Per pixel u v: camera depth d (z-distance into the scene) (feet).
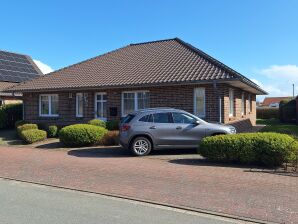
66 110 77.25
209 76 60.18
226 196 26.68
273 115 158.51
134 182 31.50
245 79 64.34
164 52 78.18
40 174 35.70
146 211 23.52
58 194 28.14
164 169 36.91
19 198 26.73
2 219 21.45
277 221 21.42
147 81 65.21
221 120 61.16
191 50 75.05
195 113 63.21
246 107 86.58
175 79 62.69
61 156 47.09
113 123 65.31
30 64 117.50
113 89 71.26
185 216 22.50
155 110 47.06
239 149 38.50
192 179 32.17
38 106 80.74
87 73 78.07
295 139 39.22
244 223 21.38
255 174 34.24
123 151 50.16
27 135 61.26
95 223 20.81
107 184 31.01
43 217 21.88
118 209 23.91
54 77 80.84
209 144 39.99
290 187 29.14
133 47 86.74
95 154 48.29
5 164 41.65
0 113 83.41
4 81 101.09
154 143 46.19
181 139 46.09
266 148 37.27
